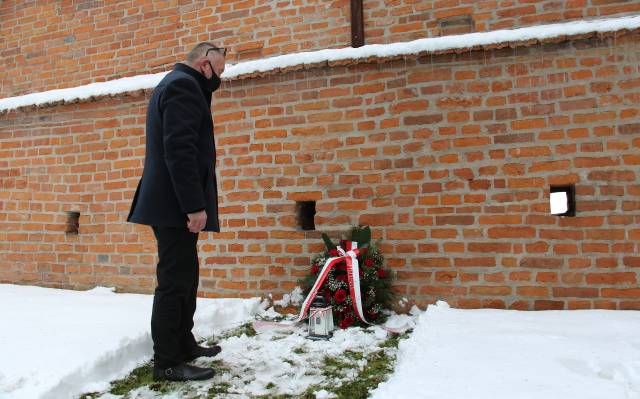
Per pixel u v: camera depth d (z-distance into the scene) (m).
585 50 3.15
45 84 4.72
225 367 2.40
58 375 2.09
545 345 2.33
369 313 3.20
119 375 2.34
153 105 2.26
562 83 3.16
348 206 3.50
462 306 3.22
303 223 3.74
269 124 3.71
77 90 4.22
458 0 3.58
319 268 3.33
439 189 3.32
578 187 3.09
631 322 2.67
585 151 3.09
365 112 3.51
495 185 3.22
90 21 4.61
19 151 4.43
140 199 2.20
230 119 3.81
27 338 2.59
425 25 3.64
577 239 3.07
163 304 2.21
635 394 1.77
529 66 3.22
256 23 4.06
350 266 3.14
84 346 2.45
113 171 4.11
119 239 4.03
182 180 2.05
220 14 4.18
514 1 3.46
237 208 3.75
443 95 3.35
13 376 2.07
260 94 3.76
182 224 2.17
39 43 4.79
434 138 3.35
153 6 4.40
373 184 3.46
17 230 4.37
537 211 3.14
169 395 2.08
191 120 2.12
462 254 3.25
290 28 3.97
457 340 2.46
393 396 1.81
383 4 3.75
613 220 3.03
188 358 2.46
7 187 4.43
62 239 4.21
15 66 4.87
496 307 3.17
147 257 3.93
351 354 2.60
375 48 3.44
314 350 2.68
